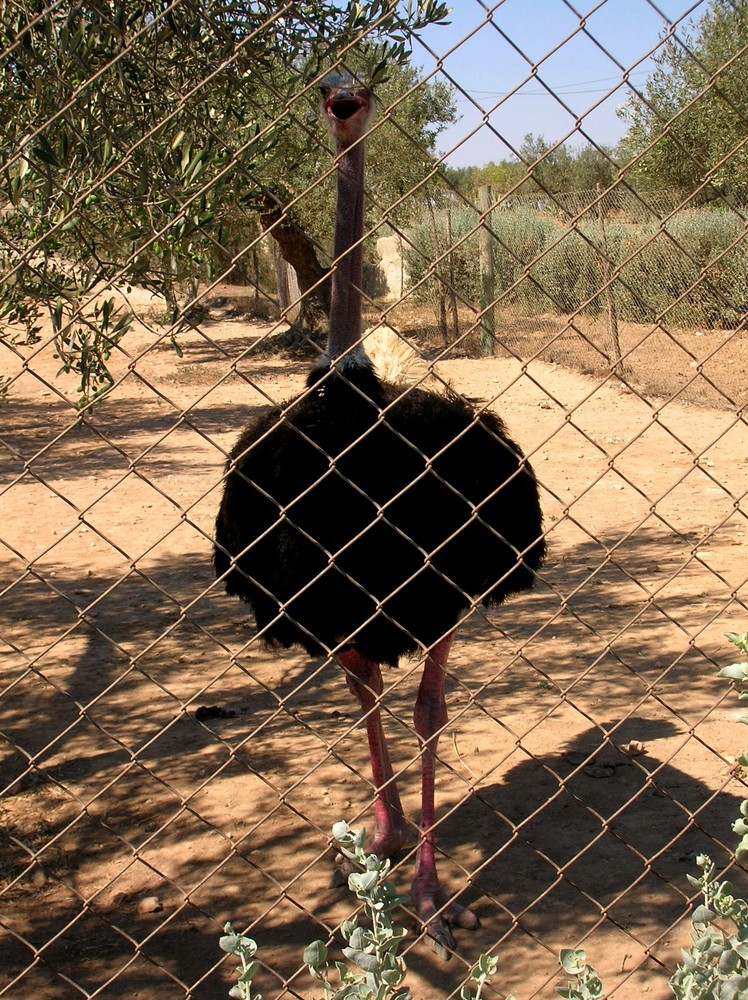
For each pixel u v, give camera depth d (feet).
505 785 14.15
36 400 47.60
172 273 8.02
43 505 29.91
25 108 8.05
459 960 10.53
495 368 49.37
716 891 7.29
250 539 10.84
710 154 36.32
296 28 8.14
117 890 12.03
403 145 30.73
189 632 20.35
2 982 10.27
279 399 46.52
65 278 8.98
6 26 6.58
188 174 7.27
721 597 20.95
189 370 53.21
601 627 19.71
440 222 62.59
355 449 10.18
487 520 11.03
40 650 19.51
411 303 64.80
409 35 7.89
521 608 20.95
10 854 12.78
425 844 11.30
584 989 6.97
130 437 39.83
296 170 11.57
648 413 38.86
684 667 17.83
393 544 10.27
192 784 14.52
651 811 13.34
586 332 51.13
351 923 6.66
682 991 6.76
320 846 12.94
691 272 44.96
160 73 7.68
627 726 15.75
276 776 14.69
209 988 10.26
